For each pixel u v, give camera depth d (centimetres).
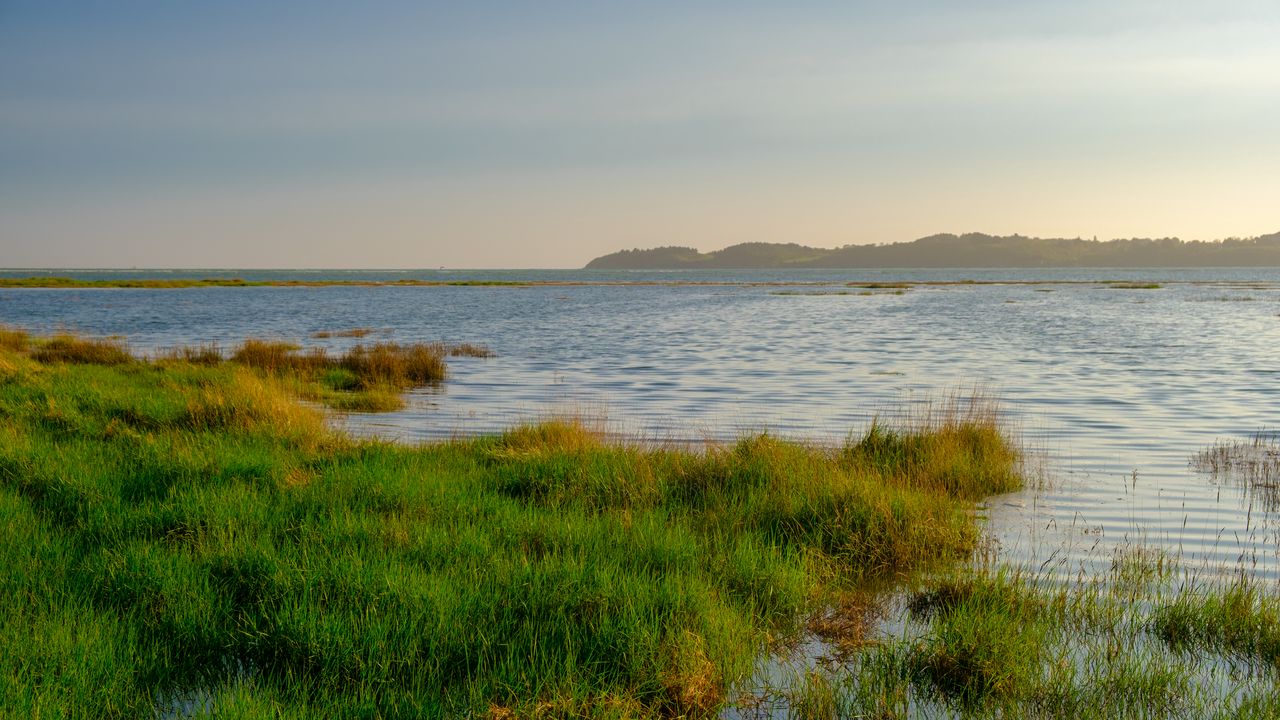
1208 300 8025
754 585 712
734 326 4875
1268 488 1138
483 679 534
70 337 2917
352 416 1758
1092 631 657
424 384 2336
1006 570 786
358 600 614
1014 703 541
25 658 520
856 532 843
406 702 508
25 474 946
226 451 1059
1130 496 1098
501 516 844
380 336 4147
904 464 1169
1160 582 770
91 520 797
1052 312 6162
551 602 627
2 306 7169
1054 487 1148
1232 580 778
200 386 1844
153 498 881
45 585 632
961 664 580
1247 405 1905
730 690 566
